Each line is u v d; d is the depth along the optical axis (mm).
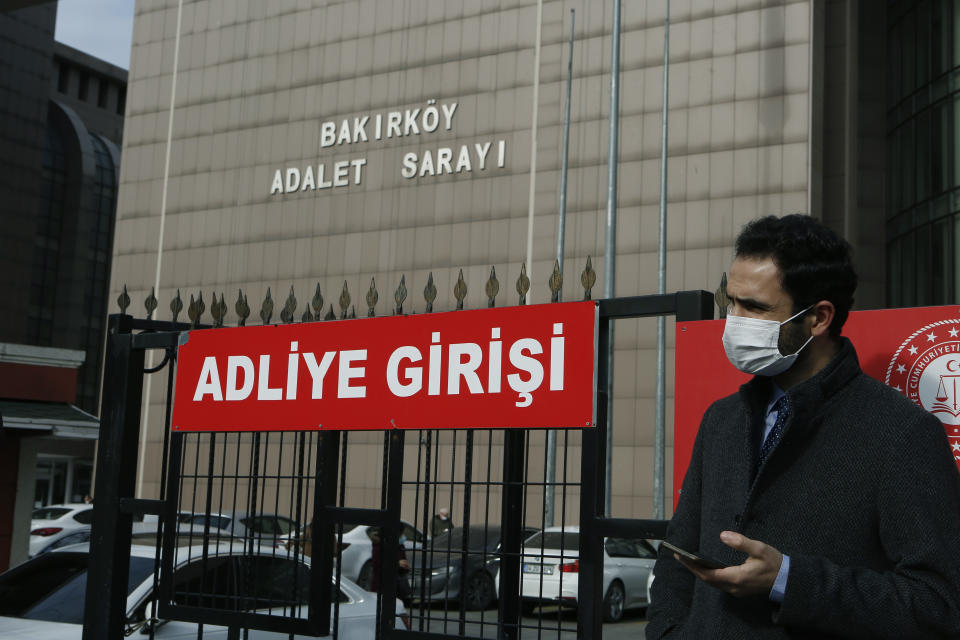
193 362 4957
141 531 6914
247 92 39750
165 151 41312
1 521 12273
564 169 26906
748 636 2078
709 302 3523
